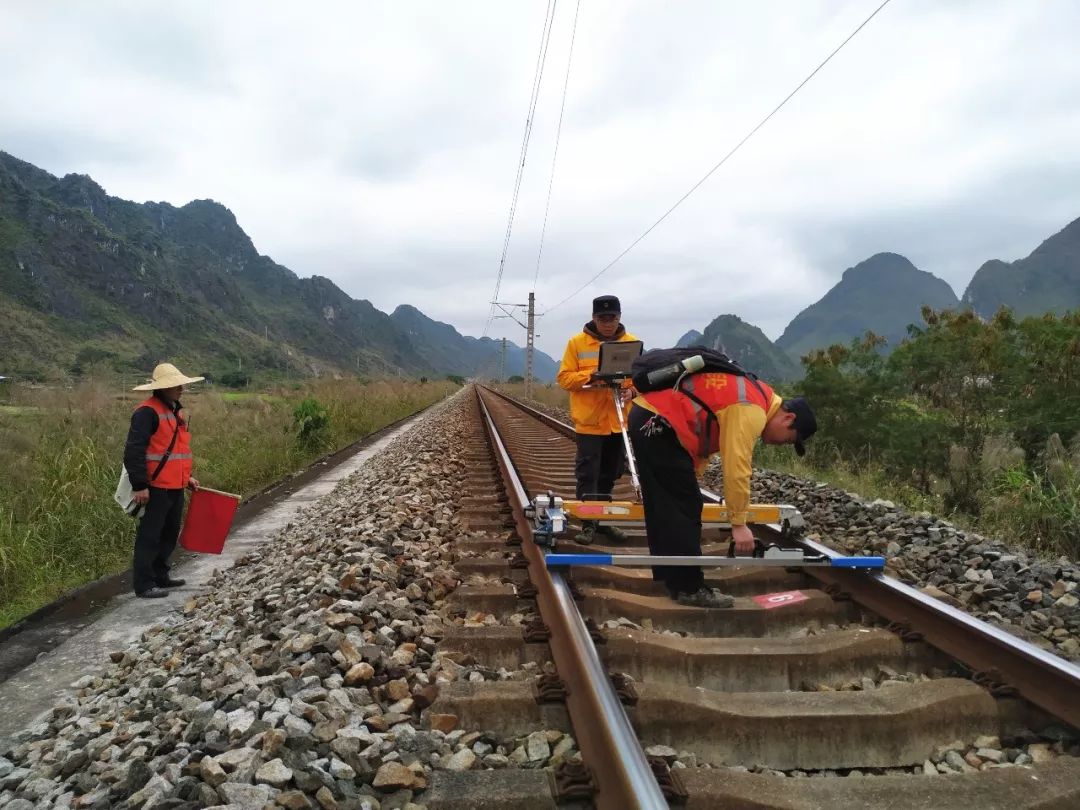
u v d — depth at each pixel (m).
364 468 11.88
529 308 46.94
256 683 3.00
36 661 4.31
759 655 3.17
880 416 9.77
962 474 7.55
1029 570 4.64
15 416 9.33
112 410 10.16
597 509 4.79
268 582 5.06
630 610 3.78
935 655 3.30
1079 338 8.02
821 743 2.64
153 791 2.28
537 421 19.64
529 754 2.58
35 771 2.81
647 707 2.69
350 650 3.23
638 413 3.84
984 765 2.55
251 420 14.30
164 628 4.71
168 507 5.68
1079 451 7.00
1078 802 2.21
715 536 5.61
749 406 3.48
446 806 2.21
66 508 7.26
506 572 4.81
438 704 2.83
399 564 4.83
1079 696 2.68
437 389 51.34
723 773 2.30
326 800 2.20
